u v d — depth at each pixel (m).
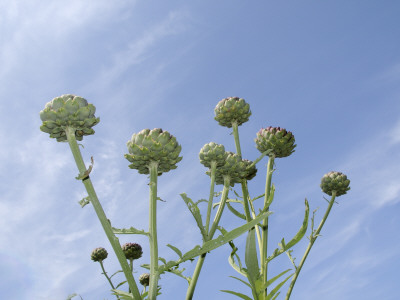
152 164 0.89
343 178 1.50
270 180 1.29
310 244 1.30
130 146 0.88
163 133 0.88
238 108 1.31
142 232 0.84
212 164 1.06
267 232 1.23
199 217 0.95
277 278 1.06
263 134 1.33
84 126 0.83
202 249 0.82
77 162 0.81
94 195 0.79
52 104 0.82
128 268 0.78
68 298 0.93
